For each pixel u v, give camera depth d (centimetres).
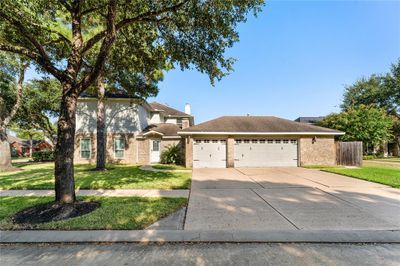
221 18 724
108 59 1047
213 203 652
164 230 454
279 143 1641
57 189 586
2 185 905
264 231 449
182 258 348
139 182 971
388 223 491
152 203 638
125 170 1391
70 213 538
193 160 1584
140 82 1582
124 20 697
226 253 364
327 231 449
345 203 647
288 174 1229
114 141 1964
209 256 354
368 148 2833
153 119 2577
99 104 1423
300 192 789
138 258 349
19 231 450
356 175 1125
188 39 813
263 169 1467
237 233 439
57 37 843
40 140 4850
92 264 332
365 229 459
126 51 936
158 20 736
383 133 2178
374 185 905
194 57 834
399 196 725
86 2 705
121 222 490
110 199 686
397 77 2822
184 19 747
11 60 1448
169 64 1055
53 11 693
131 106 1983
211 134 1587
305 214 551
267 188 859
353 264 331
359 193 770
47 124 2652
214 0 659
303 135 1645
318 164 1644
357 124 2152
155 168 1506
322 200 681
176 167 1575
